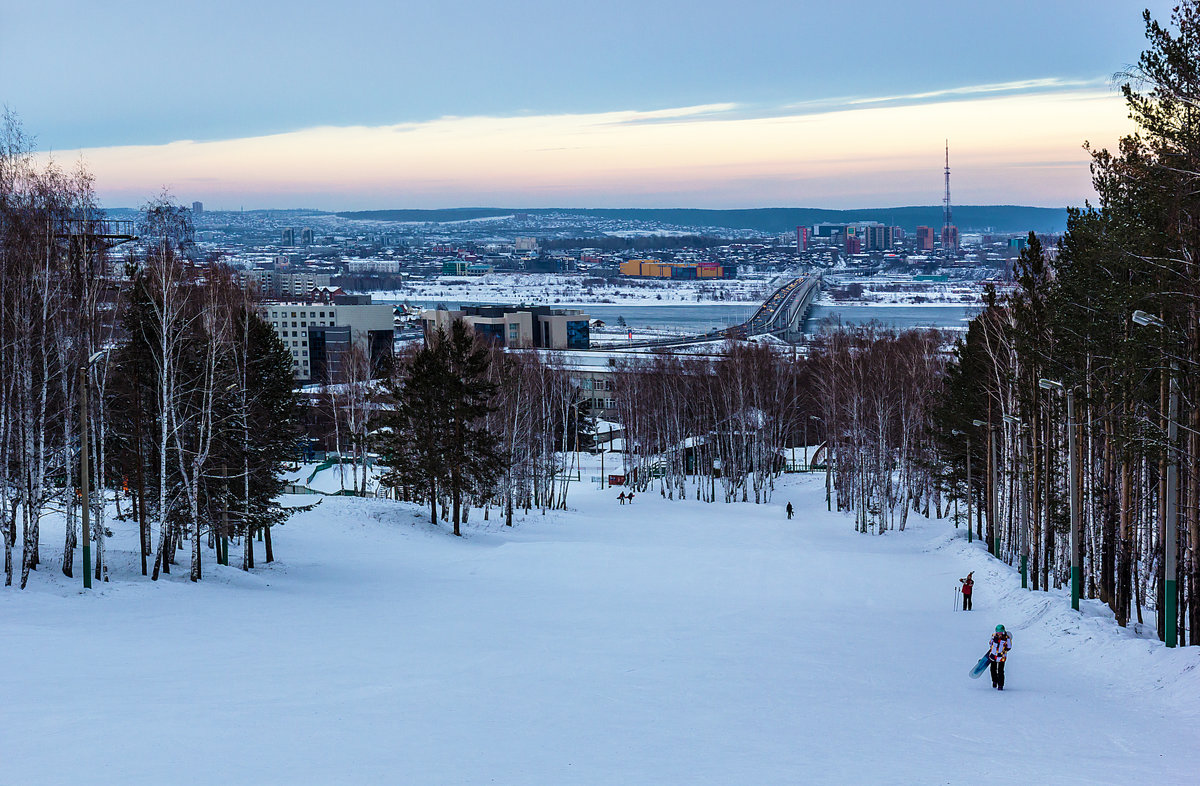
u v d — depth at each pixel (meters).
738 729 21.36
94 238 42.41
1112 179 33.22
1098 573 47.38
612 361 159.88
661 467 118.31
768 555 58.59
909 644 33.94
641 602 43.34
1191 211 28.42
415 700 23.39
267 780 16.30
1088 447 45.88
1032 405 47.84
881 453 79.25
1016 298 51.16
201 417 44.59
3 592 34.91
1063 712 23.77
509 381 84.62
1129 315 33.69
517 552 58.53
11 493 45.69
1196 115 27.25
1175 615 29.25
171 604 37.03
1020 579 47.75
